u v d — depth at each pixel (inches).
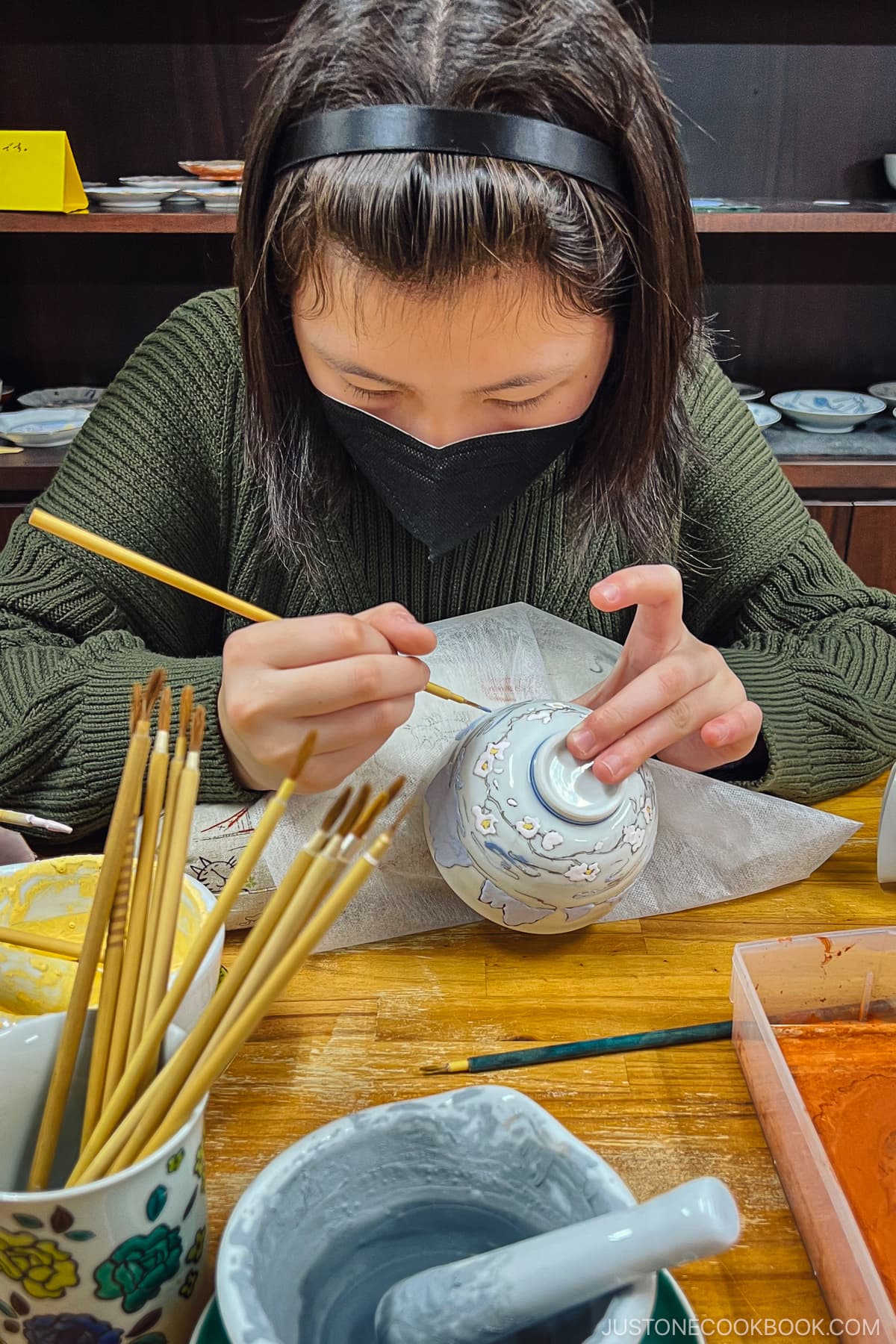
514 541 37.8
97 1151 17.0
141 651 34.0
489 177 21.9
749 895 31.5
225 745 29.5
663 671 27.3
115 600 37.3
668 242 25.9
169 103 71.6
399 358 24.6
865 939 25.4
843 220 64.5
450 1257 18.4
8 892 25.6
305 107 24.1
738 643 40.3
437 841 27.7
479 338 24.0
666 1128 23.6
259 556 39.2
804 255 76.2
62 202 62.9
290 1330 16.8
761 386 79.8
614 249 24.5
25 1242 15.9
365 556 37.9
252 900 28.5
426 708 31.0
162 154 73.1
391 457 28.3
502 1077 24.8
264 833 17.0
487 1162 18.7
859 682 36.3
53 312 77.9
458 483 28.2
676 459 32.2
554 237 22.7
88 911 26.4
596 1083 24.7
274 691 24.6
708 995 27.5
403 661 25.4
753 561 41.3
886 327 78.6
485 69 22.5
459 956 28.9
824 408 73.1
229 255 76.2
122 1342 17.3
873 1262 18.8
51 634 35.7
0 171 62.9
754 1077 24.2
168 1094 16.7
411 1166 18.9
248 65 70.5
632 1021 26.6
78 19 68.9
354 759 26.4
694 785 30.0
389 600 38.8
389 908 29.4
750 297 77.9
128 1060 17.5
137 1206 16.3
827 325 78.7
